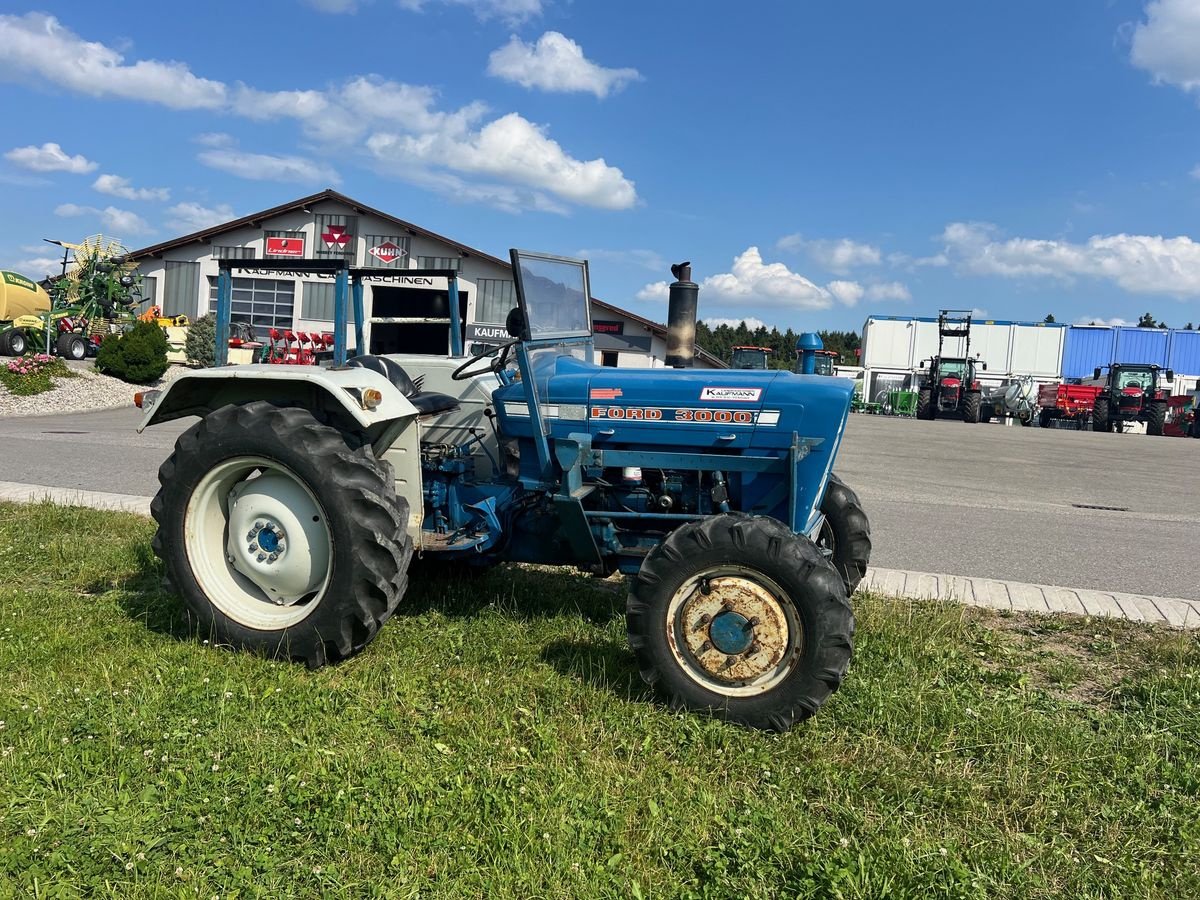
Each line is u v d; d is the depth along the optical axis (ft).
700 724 10.09
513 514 13.24
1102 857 7.89
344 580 11.36
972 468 41.04
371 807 7.93
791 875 7.36
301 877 7.02
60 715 9.51
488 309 90.48
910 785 8.89
